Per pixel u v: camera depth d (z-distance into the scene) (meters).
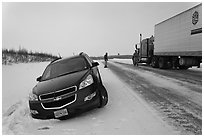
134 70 16.62
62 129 3.94
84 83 4.57
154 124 3.92
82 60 6.12
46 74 5.87
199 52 11.02
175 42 14.42
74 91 4.39
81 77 4.77
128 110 4.81
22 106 5.91
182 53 13.27
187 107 5.04
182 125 3.86
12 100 6.55
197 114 4.49
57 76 5.47
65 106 4.30
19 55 25.00
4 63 17.28
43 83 5.09
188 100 5.73
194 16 11.52
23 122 4.57
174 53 14.66
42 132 3.89
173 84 8.54
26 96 7.25
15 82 9.99
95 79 4.97
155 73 13.66
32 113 4.54
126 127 3.82
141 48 24.39
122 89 7.45
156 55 19.30
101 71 16.00
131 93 6.72
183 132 3.55
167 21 15.94
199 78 10.54
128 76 11.85
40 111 4.38
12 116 4.96
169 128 3.72
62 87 4.43
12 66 16.75
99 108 5.07
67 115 4.35
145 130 3.66
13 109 5.61
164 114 4.50
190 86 7.98
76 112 4.37
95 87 4.70
